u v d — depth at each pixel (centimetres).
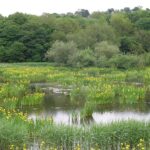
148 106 3809
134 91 4184
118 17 11381
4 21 11012
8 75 6203
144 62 7781
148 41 10744
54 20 11188
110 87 4344
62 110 3631
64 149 2178
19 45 9738
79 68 7650
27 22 10825
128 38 10188
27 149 2156
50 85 5550
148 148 2133
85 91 4416
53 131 2209
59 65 8338
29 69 7200
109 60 7750
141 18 12306
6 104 3528
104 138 2175
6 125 2223
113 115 3378
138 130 2222
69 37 9469
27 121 2530
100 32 9388
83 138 2184
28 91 4550
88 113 3291
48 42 10069
